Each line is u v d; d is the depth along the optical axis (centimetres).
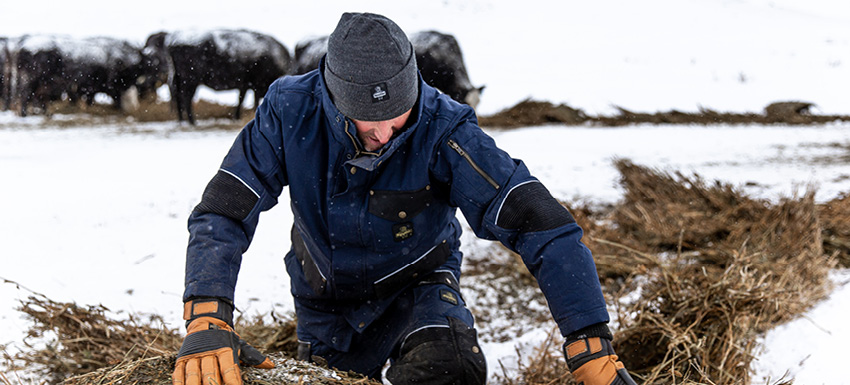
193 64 1232
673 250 418
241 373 164
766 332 265
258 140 180
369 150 177
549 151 877
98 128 1181
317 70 184
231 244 169
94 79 1403
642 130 1166
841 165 781
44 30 3575
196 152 839
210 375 144
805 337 263
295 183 184
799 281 321
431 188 186
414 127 172
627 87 1620
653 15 3456
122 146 908
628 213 456
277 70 1278
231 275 166
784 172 725
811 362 244
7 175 664
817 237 375
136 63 1451
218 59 1231
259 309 341
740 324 245
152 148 882
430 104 179
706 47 2569
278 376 167
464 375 179
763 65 2100
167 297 356
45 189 603
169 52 1248
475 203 172
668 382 212
